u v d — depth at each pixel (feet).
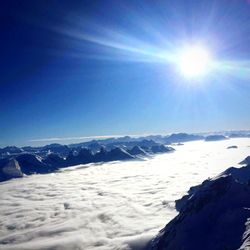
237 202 264.93
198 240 241.96
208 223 255.91
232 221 239.50
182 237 256.11
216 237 229.04
